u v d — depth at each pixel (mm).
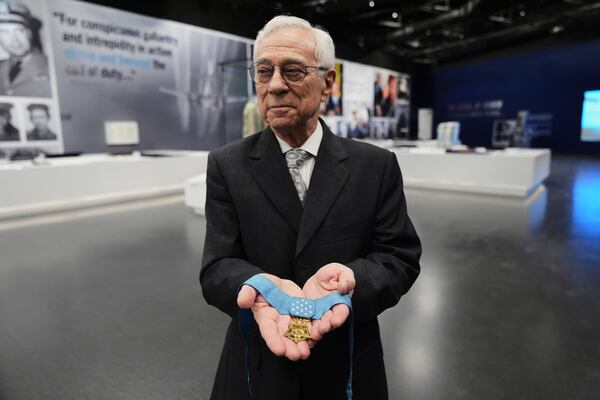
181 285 3107
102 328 2438
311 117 873
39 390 1858
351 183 890
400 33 12039
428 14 12102
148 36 8109
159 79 8406
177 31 8570
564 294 2951
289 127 844
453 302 2824
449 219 5473
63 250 4000
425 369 2045
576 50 13930
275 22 820
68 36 7027
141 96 8164
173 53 8562
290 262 882
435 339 2334
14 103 6516
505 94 15992
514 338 2338
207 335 2357
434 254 3924
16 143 6605
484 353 2188
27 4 6504
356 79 13312
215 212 931
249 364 889
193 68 8945
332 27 11789
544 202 6609
